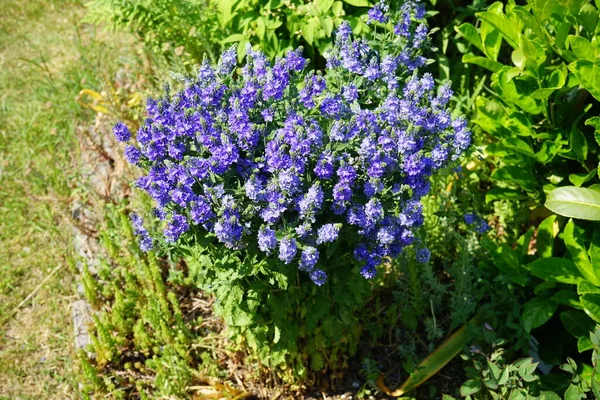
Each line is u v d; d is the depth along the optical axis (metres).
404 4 1.25
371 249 1.12
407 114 1.12
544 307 1.27
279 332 1.20
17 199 1.84
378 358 1.39
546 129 1.33
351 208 1.08
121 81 2.06
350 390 1.35
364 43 1.18
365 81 1.20
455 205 1.50
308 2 1.58
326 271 1.17
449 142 1.16
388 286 1.46
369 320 1.40
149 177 1.11
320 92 1.11
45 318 1.57
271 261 1.10
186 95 1.15
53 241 1.73
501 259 1.33
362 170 1.10
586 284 1.19
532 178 1.36
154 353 1.43
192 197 1.08
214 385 1.35
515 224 1.48
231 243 1.07
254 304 1.16
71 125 1.97
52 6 2.62
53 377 1.46
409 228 1.13
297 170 1.05
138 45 2.20
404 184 1.13
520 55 1.29
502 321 1.36
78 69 2.18
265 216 1.05
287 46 1.60
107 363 1.42
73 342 1.49
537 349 1.34
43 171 1.89
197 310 1.51
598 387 1.10
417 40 1.26
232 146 1.06
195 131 1.10
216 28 1.73
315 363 1.31
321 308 1.18
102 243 1.67
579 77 1.15
